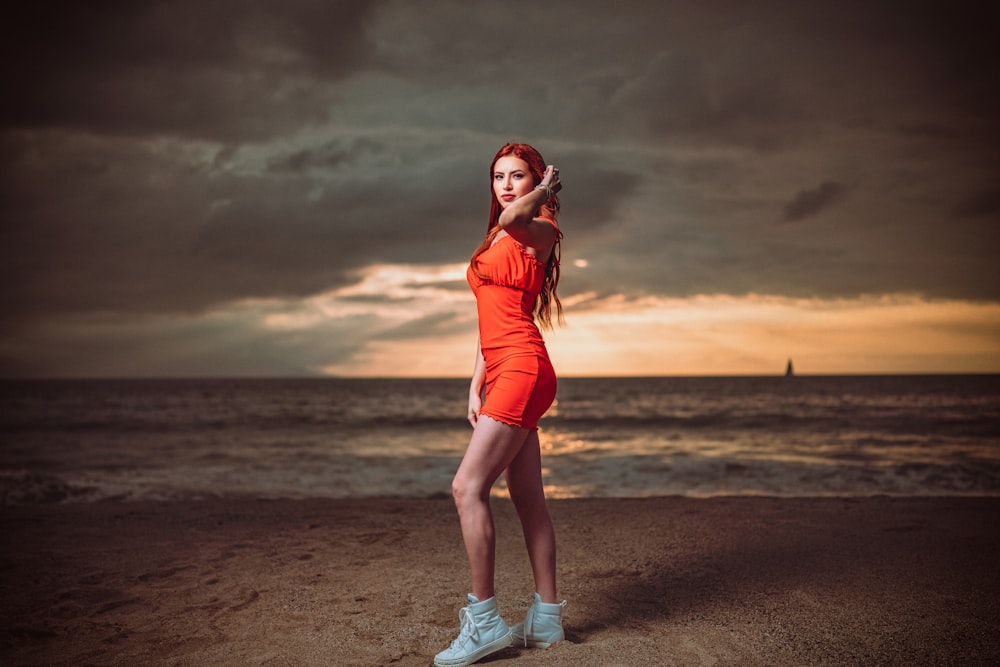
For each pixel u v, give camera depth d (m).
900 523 4.92
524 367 2.33
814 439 20.75
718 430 24.58
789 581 3.43
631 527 4.83
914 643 2.59
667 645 2.54
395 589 3.36
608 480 10.34
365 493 9.13
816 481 9.87
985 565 3.73
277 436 23.19
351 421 31.08
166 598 3.23
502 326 2.38
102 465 13.44
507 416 2.31
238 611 3.04
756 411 36.44
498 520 5.30
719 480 10.14
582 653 2.44
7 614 3.04
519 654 2.46
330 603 3.13
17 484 9.38
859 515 5.29
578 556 3.99
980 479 9.84
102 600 3.23
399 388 94.00
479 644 2.33
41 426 26.86
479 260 2.46
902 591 3.26
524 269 2.40
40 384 119.62
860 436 21.52
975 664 2.39
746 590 3.29
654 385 99.19
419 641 2.64
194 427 26.83
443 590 3.34
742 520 5.07
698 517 5.21
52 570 3.78
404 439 22.05
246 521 5.25
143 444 19.41
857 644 2.58
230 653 2.54
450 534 4.70
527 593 3.32
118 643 2.67
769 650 2.50
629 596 3.21
